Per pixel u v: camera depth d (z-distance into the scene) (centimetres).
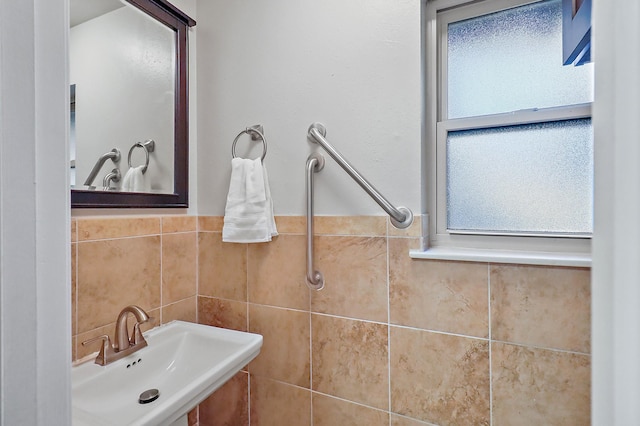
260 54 119
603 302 26
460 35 105
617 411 25
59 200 29
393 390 100
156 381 98
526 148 96
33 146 27
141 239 110
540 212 95
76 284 92
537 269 84
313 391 111
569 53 84
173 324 115
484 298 90
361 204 104
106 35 101
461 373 92
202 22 130
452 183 105
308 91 111
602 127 26
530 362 85
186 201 125
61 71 29
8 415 25
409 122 98
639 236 23
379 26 101
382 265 101
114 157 103
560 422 83
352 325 105
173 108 121
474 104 103
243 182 112
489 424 90
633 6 23
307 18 111
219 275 127
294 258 114
